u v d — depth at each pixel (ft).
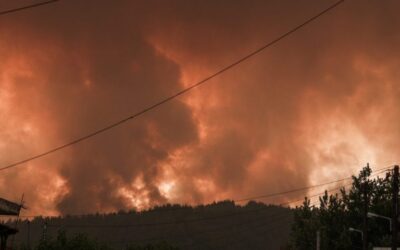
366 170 273.13
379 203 262.88
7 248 180.34
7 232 161.58
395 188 164.25
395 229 162.50
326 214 278.87
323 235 271.28
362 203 267.18
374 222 263.49
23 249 272.31
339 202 276.82
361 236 265.75
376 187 270.05
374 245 257.75
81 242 245.65
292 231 304.91
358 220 269.64
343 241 263.29
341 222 273.13
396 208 163.53
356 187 272.51
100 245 266.77
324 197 284.00
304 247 283.38
